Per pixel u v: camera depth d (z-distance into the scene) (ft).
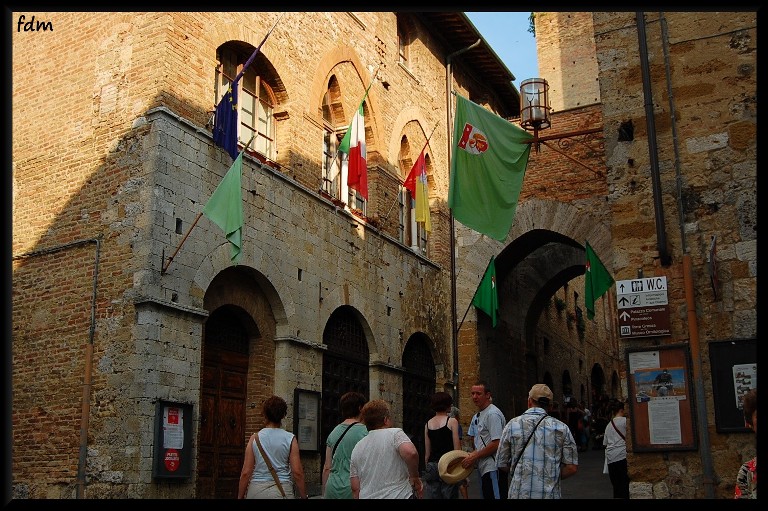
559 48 127.13
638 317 34.27
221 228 44.57
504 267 84.48
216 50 51.93
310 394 55.47
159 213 44.57
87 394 43.16
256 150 55.67
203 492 46.96
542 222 77.36
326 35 64.03
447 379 77.87
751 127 34.14
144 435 41.45
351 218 64.39
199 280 46.75
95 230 46.03
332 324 61.46
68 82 49.65
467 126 44.88
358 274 64.54
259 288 53.52
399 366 68.85
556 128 78.38
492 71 94.12
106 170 46.62
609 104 37.04
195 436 44.60
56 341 45.42
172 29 47.67
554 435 25.84
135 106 46.70
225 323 51.49
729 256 33.37
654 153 35.32
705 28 35.76
